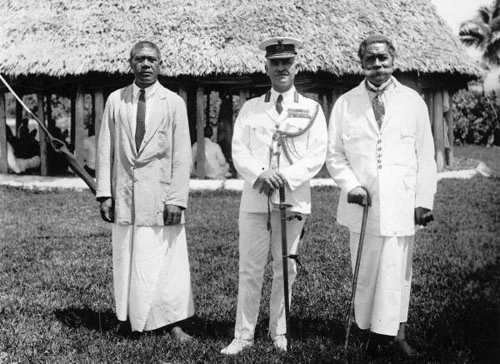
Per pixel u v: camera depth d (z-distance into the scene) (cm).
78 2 1434
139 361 380
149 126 425
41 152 1427
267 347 397
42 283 557
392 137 391
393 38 1409
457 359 376
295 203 397
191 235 776
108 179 431
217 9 1383
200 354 391
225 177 1418
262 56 1295
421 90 1496
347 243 707
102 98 1405
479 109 2048
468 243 704
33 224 870
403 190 386
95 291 532
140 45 429
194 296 521
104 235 788
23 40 1388
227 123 1515
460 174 1409
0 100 1454
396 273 382
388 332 379
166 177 432
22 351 391
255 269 404
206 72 1284
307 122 401
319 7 1388
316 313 471
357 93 405
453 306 479
